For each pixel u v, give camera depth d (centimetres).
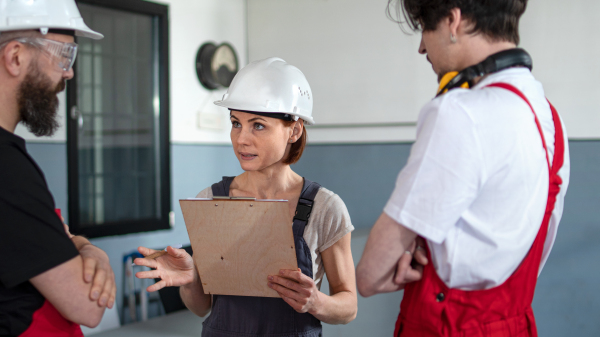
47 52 91
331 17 419
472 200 80
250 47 455
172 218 380
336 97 420
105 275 94
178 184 384
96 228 325
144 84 367
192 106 396
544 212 85
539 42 333
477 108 79
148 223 362
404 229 85
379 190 404
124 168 354
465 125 78
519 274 86
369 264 89
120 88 351
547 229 89
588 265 323
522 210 81
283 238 96
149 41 370
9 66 87
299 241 116
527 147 80
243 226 97
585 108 323
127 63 355
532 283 89
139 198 365
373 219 407
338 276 119
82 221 328
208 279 109
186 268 114
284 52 440
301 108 117
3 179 81
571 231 327
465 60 88
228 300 118
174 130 381
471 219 82
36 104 91
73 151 314
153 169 374
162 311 346
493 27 85
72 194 313
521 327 89
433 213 80
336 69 419
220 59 409
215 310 119
